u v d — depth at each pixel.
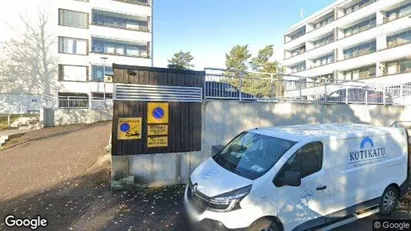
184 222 4.67
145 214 5.01
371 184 4.69
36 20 29.95
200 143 7.20
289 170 3.79
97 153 9.41
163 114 6.71
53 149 10.79
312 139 4.14
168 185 6.73
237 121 7.88
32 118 18.44
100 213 5.05
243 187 3.55
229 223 3.41
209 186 3.79
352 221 4.61
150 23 35.06
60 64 30.59
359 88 11.52
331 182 4.16
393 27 28.16
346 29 36.47
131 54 34.72
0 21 29.22
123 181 6.27
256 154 4.27
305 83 10.06
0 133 14.62
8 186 6.82
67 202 5.60
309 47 42.88
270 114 8.56
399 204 5.46
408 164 5.34
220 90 7.84
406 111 12.48
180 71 6.92
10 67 29.23
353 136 4.54
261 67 37.00
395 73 27.72
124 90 6.29
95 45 32.56
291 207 3.76
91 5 31.80
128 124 6.34
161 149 6.69
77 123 18.78
